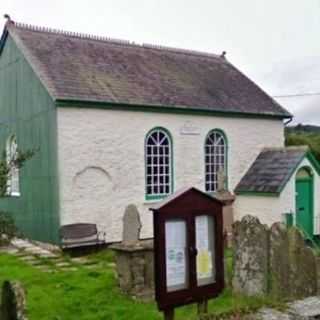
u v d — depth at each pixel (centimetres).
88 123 1416
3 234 851
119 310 748
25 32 1631
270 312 526
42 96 1438
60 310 752
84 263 1179
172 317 567
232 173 1759
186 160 1638
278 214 1625
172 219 569
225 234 1266
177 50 2050
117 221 1472
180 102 1612
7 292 386
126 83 1576
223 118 1736
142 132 1527
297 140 2897
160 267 556
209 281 598
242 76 2077
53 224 1399
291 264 719
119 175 1478
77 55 1617
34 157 1502
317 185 1767
